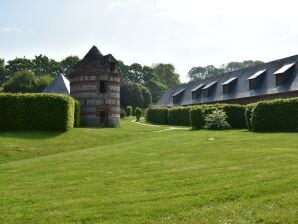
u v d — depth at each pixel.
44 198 10.97
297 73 47.16
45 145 27.34
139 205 9.65
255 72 55.41
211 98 61.97
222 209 9.01
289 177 11.60
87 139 31.38
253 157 16.06
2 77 111.31
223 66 165.50
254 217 8.44
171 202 9.73
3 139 27.34
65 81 57.69
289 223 8.02
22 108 33.25
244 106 39.88
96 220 8.75
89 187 12.12
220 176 12.47
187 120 54.44
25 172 16.12
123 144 25.64
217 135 28.30
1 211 9.77
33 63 114.25
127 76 126.19
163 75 143.00
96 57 48.75
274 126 31.69
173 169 14.47
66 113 33.72
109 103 48.44
